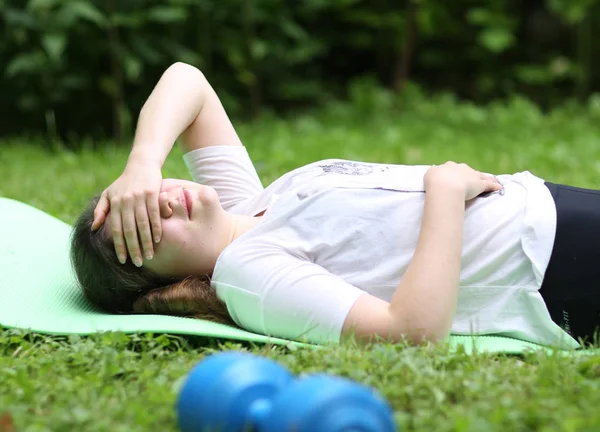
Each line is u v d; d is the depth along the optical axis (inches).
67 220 140.6
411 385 72.8
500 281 94.2
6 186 173.3
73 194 161.5
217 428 61.4
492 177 100.2
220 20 269.7
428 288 84.6
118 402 71.6
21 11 235.1
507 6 326.6
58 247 118.3
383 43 315.0
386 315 85.5
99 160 203.9
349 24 312.7
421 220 93.6
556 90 322.0
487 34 301.0
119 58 239.5
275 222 95.2
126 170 98.4
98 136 259.9
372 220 94.9
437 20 311.3
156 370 79.4
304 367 79.6
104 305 101.4
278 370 64.2
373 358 78.5
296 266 91.0
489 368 78.1
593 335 93.7
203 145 113.8
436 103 291.6
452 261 86.2
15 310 98.1
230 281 93.0
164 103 107.2
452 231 87.5
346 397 56.9
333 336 87.0
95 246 96.7
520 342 92.0
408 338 84.4
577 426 63.8
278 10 275.1
